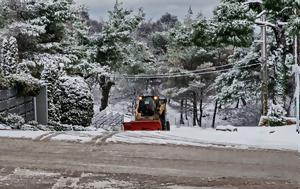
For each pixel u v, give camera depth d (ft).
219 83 136.56
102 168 24.31
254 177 22.80
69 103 63.82
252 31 64.03
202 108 184.75
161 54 221.66
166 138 33.01
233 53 152.05
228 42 63.52
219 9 63.57
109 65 154.92
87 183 21.65
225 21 62.44
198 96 174.29
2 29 100.94
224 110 172.14
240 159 26.55
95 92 210.38
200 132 37.22
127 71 175.63
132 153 27.81
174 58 178.19
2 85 47.78
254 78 126.93
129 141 31.55
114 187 21.04
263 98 75.20
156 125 58.39
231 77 131.34
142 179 22.36
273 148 29.81
